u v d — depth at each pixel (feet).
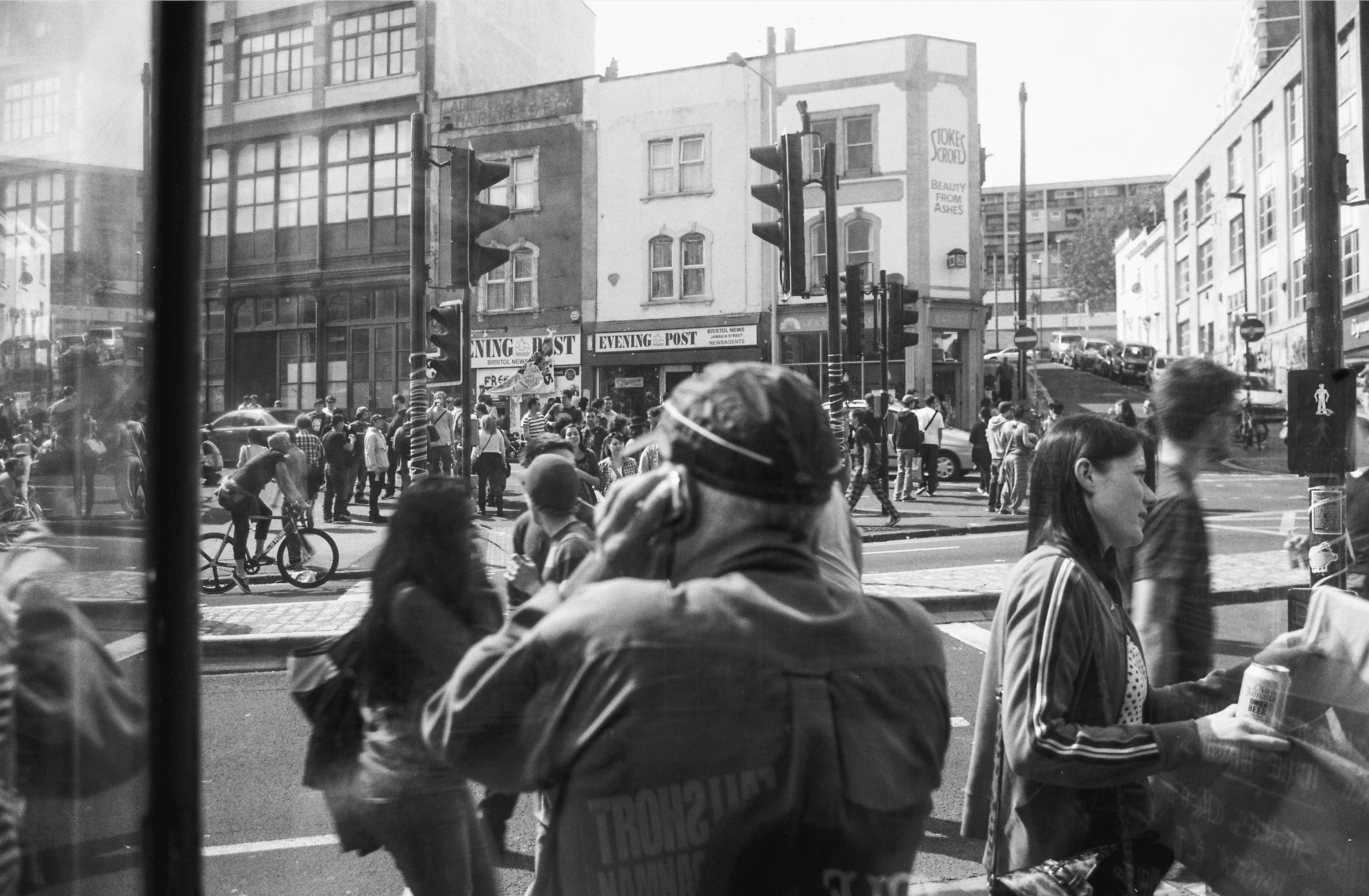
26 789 3.80
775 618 3.19
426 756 3.63
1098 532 5.22
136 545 3.75
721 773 3.13
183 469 3.68
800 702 3.17
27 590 3.90
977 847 5.55
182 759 3.63
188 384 3.68
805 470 3.28
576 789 3.19
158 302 3.67
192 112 3.71
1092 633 4.99
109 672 3.82
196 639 3.67
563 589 3.46
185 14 3.70
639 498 3.43
